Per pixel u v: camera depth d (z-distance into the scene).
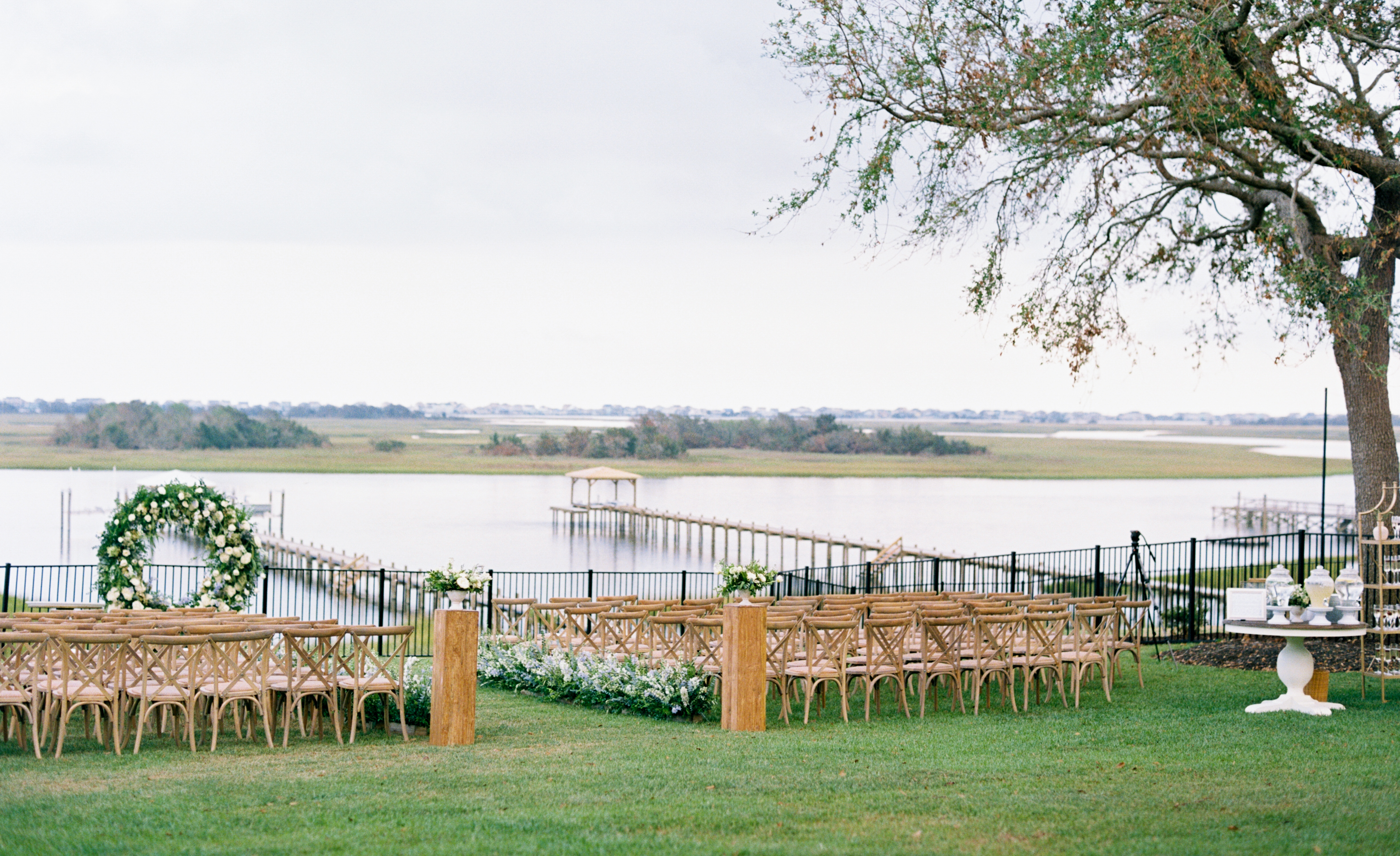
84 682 8.67
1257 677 13.29
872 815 6.67
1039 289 15.27
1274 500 72.44
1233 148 13.95
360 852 5.87
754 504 92.81
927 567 41.53
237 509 16.84
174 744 9.27
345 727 10.12
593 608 13.44
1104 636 11.86
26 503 77.31
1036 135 13.45
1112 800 7.05
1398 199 14.68
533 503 90.19
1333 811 6.74
